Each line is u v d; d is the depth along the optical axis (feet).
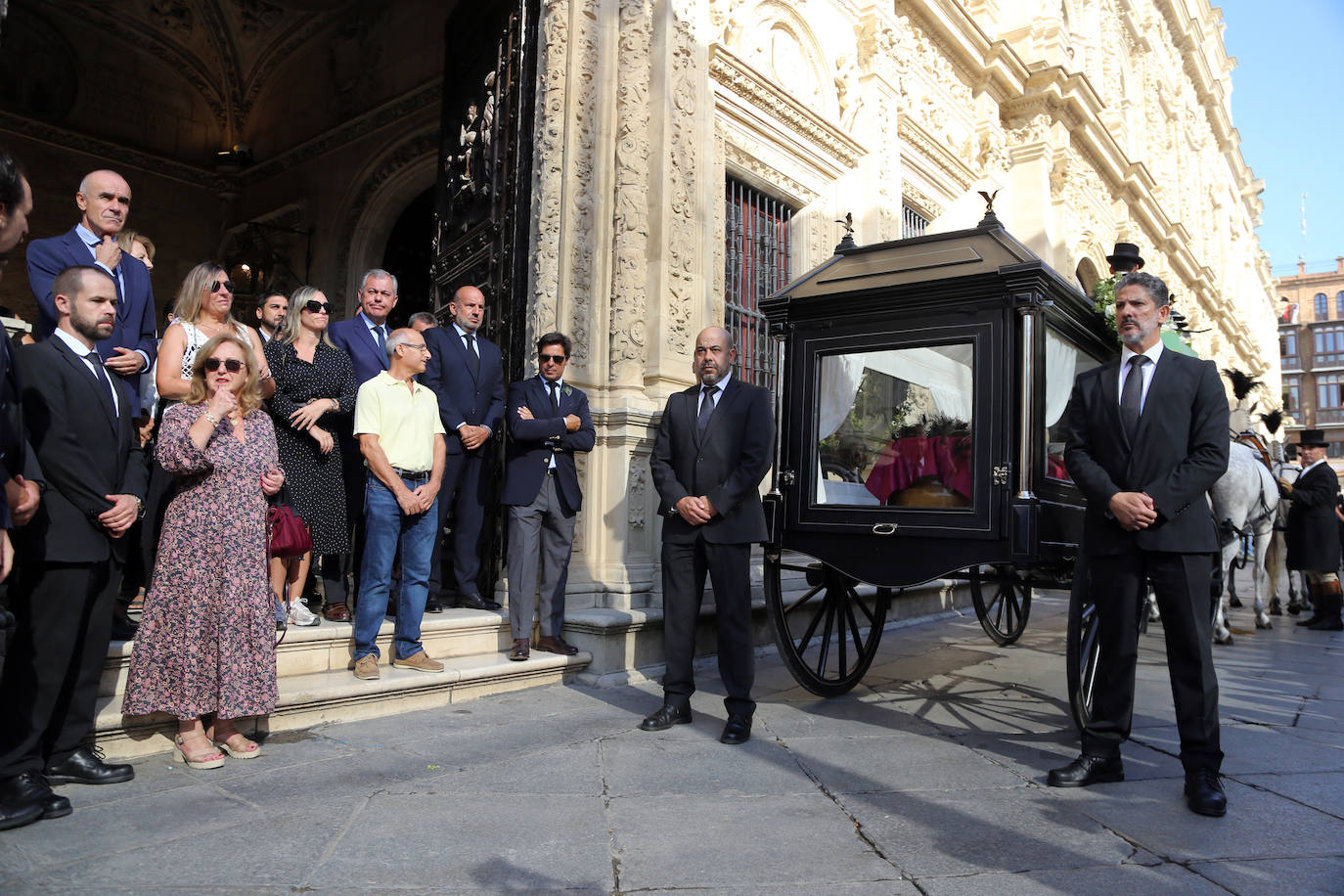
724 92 22.20
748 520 12.63
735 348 22.85
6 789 8.44
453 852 7.82
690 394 13.56
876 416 14.08
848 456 14.23
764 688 16.43
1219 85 94.17
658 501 18.75
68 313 9.60
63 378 9.23
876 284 14.24
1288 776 10.73
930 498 13.34
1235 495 22.89
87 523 9.18
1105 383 10.78
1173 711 14.64
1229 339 97.55
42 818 8.47
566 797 9.47
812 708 14.56
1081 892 7.16
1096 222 51.26
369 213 39.52
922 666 19.21
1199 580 9.93
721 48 21.57
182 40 43.29
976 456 12.75
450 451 16.85
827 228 26.18
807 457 14.49
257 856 7.64
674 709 12.96
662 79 19.45
